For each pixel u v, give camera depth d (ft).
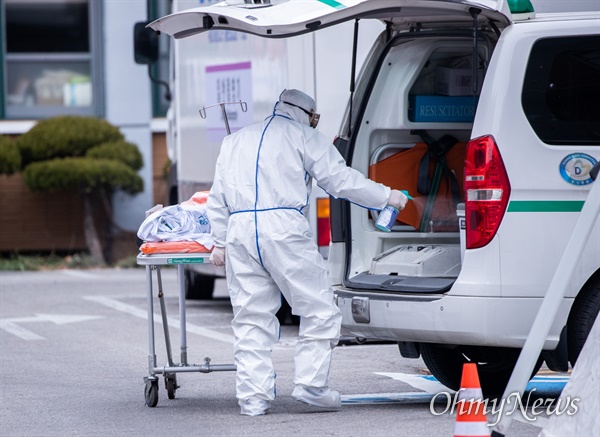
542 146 58.44
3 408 65.21
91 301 122.62
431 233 67.36
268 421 60.08
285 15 60.39
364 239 66.90
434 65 67.87
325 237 91.25
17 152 161.58
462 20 64.95
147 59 122.42
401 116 66.49
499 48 59.31
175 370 64.59
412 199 66.95
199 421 60.54
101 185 164.14
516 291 57.93
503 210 58.03
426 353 68.33
